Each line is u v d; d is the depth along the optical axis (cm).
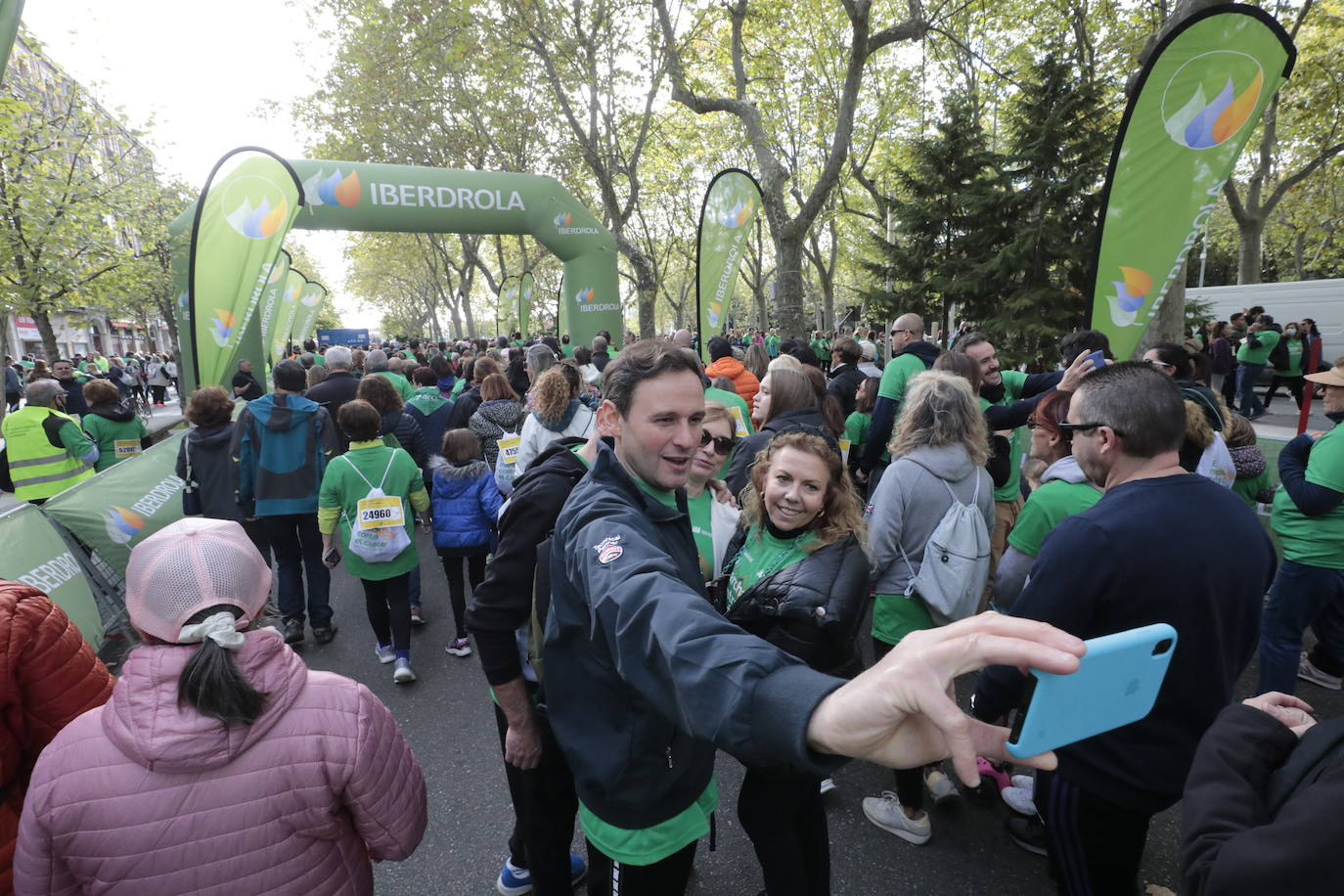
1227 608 157
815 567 198
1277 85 360
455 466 427
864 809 284
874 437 420
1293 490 291
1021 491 432
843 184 2298
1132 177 404
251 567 125
